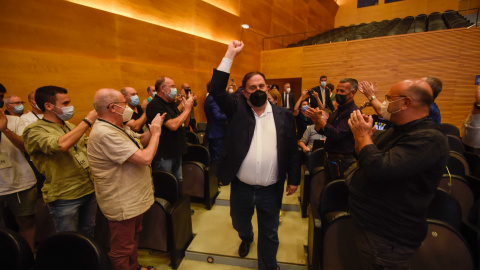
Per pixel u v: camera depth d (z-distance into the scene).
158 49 4.71
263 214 1.64
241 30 6.84
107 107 1.35
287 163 1.59
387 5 11.33
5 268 1.23
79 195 1.64
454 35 5.43
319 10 10.96
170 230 1.86
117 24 3.98
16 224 2.09
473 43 5.30
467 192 1.85
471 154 2.57
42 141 1.45
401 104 1.07
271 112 1.56
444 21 8.13
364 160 1.04
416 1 10.73
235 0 6.63
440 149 0.97
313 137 3.45
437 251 1.35
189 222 2.16
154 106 2.18
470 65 5.38
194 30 5.59
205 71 5.84
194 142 3.85
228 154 1.56
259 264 1.72
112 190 1.37
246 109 1.54
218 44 6.12
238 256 1.95
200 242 2.15
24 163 1.88
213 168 2.88
